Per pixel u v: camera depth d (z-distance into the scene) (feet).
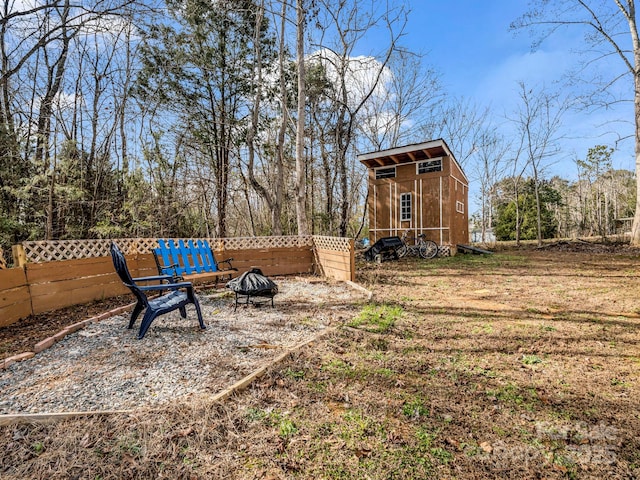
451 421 6.67
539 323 12.69
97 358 9.61
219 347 10.53
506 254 38.06
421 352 10.11
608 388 7.85
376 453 5.75
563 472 5.31
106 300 16.75
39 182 25.38
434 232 40.65
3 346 10.35
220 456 5.64
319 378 8.44
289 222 54.70
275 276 24.57
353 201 56.54
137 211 33.35
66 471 5.24
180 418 6.53
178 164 39.86
